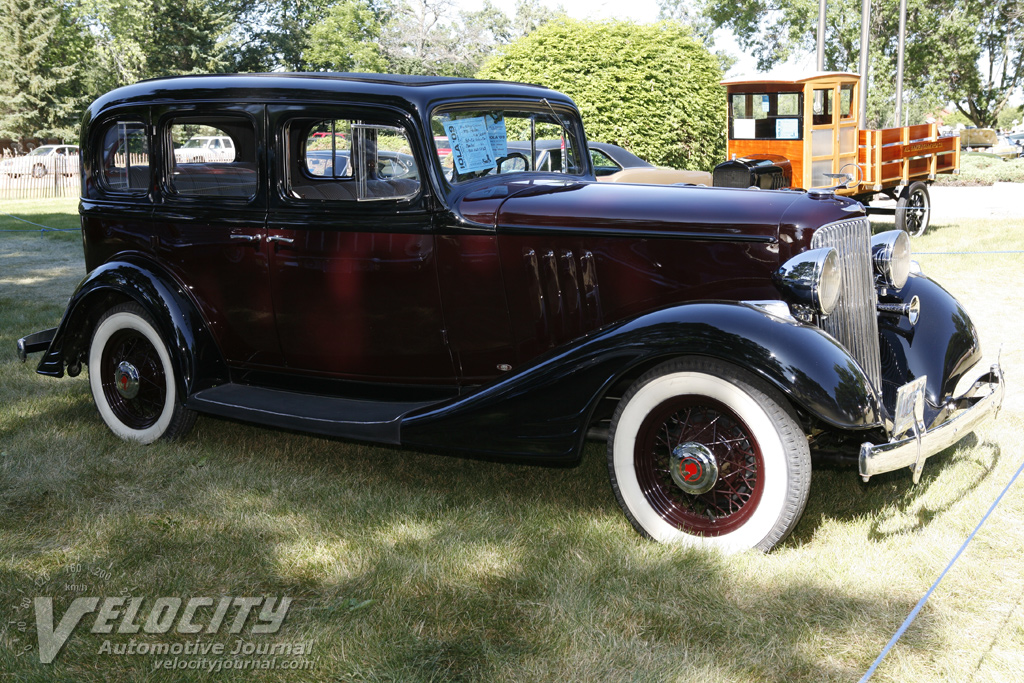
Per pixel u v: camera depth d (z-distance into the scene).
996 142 35.09
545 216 3.34
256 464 3.85
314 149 3.70
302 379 3.93
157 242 4.03
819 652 2.37
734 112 11.69
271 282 3.77
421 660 2.37
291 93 3.61
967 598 2.61
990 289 7.09
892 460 2.75
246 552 3.01
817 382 2.65
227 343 4.00
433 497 3.46
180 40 40.94
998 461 3.66
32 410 4.60
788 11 34.50
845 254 3.20
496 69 14.91
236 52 41.72
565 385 3.01
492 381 3.21
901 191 10.93
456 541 3.05
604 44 14.21
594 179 4.51
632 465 3.03
